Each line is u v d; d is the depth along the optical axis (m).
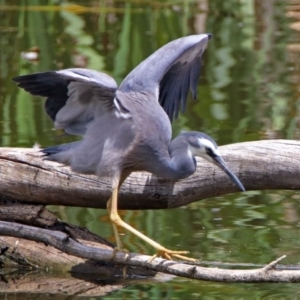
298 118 15.80
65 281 10.03
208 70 19.28
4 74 18.48
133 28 22.09
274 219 11.80
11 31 22.33
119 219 9.60
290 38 21.89
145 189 10.56
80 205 10.79
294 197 12.85
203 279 8.65
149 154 9.66
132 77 10.33
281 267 10.05
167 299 9.29
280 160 10.37
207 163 10.48
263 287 9.70
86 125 9.92
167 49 10.55
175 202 10.62
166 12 23.95
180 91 11.12
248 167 10.45
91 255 9.38
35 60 19.52
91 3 25.08
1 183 10.61
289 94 17.41
